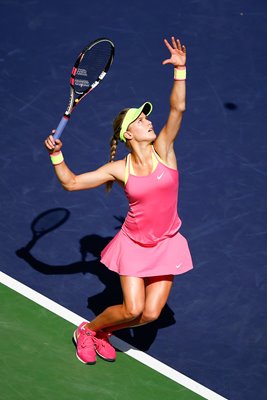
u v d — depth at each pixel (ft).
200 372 117.50
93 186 110.22
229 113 165.58
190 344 122.11
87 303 127.44
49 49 179.73
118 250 113.39
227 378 116.98
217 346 122.01
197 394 113.80
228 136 160.35
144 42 181.98
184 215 143.33
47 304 126.31
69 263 134.10
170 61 106.73
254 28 187.32
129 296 110.63
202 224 142.00
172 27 186.09
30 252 135.54
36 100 166.81
